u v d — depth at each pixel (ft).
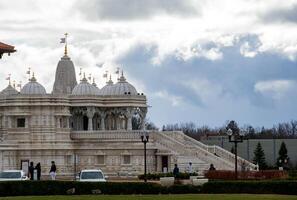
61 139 533.14
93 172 322.34
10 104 536.42
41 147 526.98
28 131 533.55
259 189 289.33
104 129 573.33
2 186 286.46
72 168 531.91
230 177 392.68
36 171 431.02
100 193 290.35
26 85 559.38
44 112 535.60
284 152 612.29
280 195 273.95
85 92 579.48
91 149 529.86
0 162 518.37
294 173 407.23
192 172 462.60
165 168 501.97
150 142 526.57
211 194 284.00
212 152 539.29
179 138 551.59
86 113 561.84
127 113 569.64
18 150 526.57
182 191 292.40
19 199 255.70
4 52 404.57
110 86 587.68
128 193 290.56
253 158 643.86
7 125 537.65
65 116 541.34
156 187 291.38
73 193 289.74
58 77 627.87
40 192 288.51
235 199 247.70
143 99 573.74
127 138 528.63
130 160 522.88
